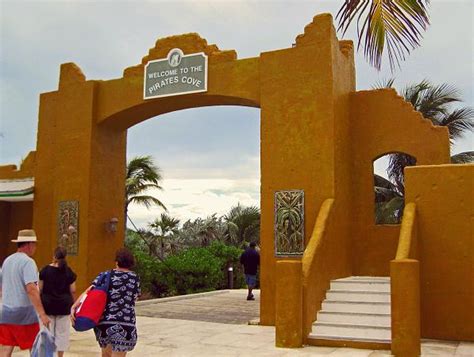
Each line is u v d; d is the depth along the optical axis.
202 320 14.13
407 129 13.99
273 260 13.03
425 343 10.43
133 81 15.87
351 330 10.29
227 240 37.81
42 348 6.71
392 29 6.03
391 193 23.22
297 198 12.91
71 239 16.00
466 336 10.70
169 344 10.35
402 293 9.14
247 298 19.47
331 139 12.77
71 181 16.36
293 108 13.26
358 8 6.11
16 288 7.20
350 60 14.86
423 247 11.15
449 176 11.13
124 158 17.53
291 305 10.02
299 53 13.35
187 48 15.10
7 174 19.50
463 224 10.94
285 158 13.20
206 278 22.72
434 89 23.14
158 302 18.58
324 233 11.70
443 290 10.95
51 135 17.64
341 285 11.85
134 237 35.03
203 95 14.76
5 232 18.95
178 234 39.09
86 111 16.34
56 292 8.05
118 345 6.14
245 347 10.01
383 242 13.88
